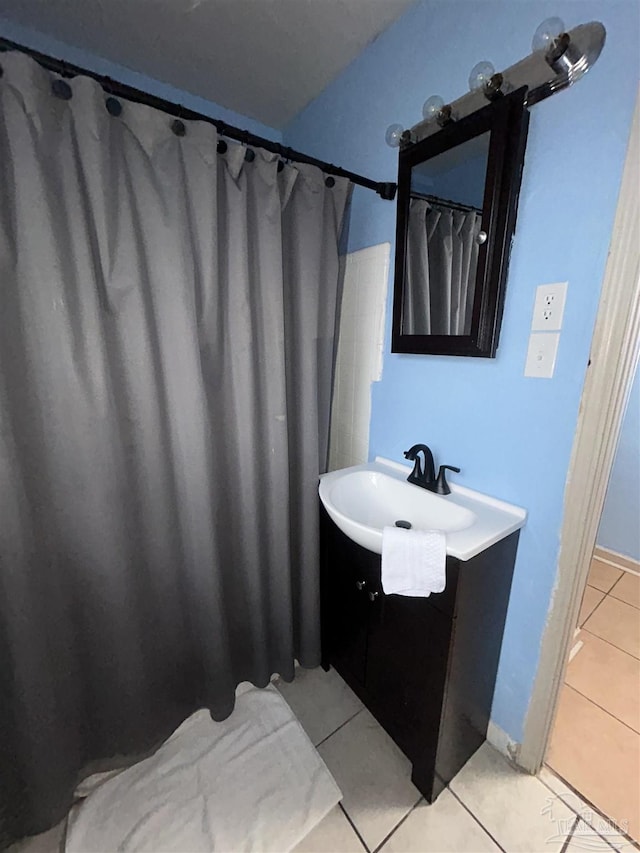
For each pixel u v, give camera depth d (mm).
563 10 816
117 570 1029
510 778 1142
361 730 1284
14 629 895
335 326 1457
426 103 1039
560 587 1001
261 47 1280
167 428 1089
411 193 1150
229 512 1290
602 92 782
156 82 1437
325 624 1481
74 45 1267
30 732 949
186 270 979
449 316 1095
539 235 919
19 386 882
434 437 1251
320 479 1312
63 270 853
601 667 1543
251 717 1318
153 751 1203
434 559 884
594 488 918
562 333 907
